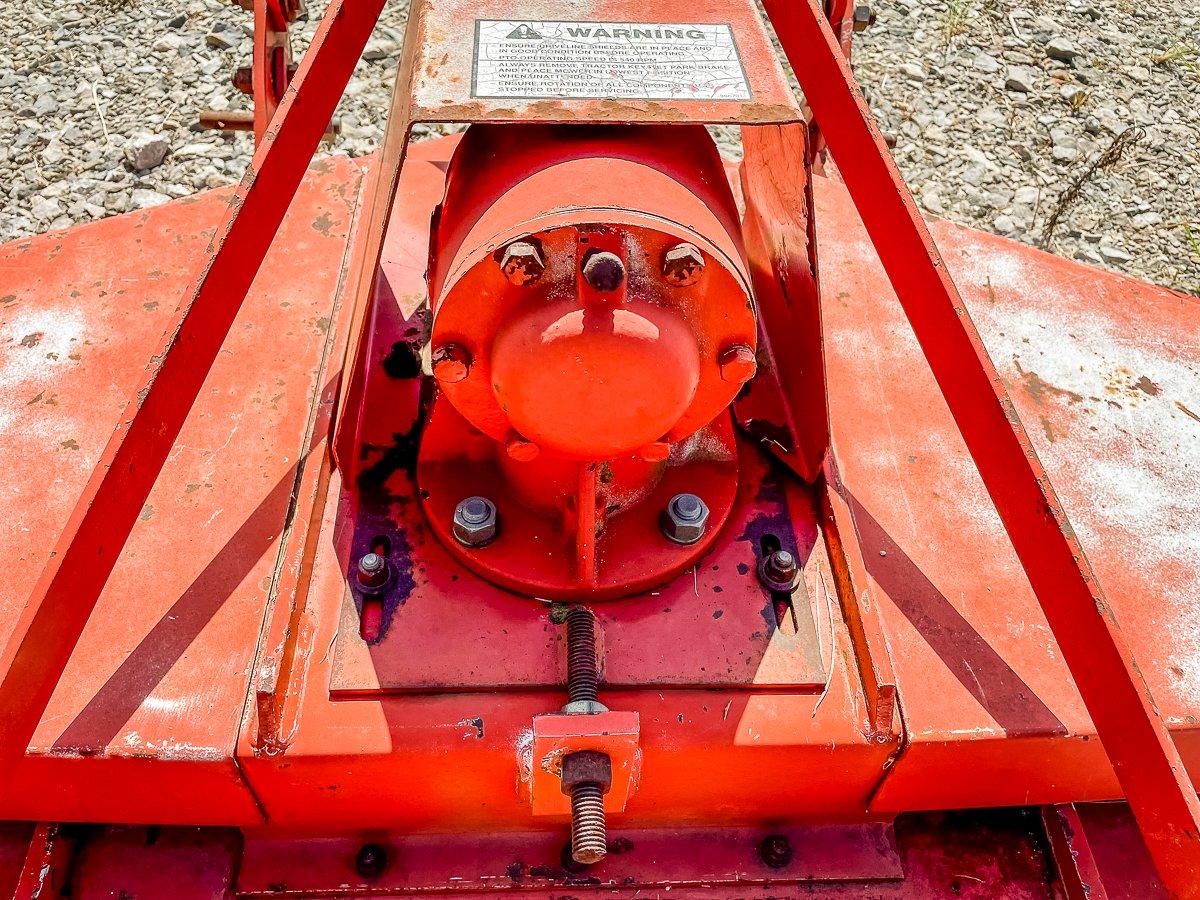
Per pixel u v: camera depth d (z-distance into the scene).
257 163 1.60
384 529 1.87
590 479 1.66
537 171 1.59
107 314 2.37
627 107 1.55
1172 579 1.97
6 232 3.72
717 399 1.70
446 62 1.62
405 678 1.66
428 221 2.56
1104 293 2.63
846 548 1.85
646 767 1.66
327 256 2.51
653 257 1.50
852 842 1.84
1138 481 2.16
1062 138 4.47
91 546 1.34
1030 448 1.46
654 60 1.65
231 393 2.17
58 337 2.31
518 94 1.56
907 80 4.66
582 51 1.65
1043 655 1.79
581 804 1.47
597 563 1.78
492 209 1.57
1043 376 2.38
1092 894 1.78
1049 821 1.88
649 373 1.47
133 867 1.76
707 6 1.78
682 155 1.68
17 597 1.81
